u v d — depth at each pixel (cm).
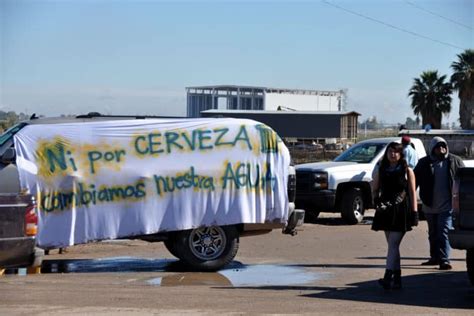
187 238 1189
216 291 1012
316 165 1961
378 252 1431
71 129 1147
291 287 1049
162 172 1177
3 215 959
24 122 1173
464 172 967
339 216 2159
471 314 874
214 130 1209
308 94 13450
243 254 1406
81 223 1143
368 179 1938
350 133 9212
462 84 6706
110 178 1157
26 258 977
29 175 1114
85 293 982
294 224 1272
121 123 1170
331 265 1267
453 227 983
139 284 1067
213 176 1198
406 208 1020
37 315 841
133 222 1164
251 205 1216
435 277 1138
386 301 948
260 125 1234
